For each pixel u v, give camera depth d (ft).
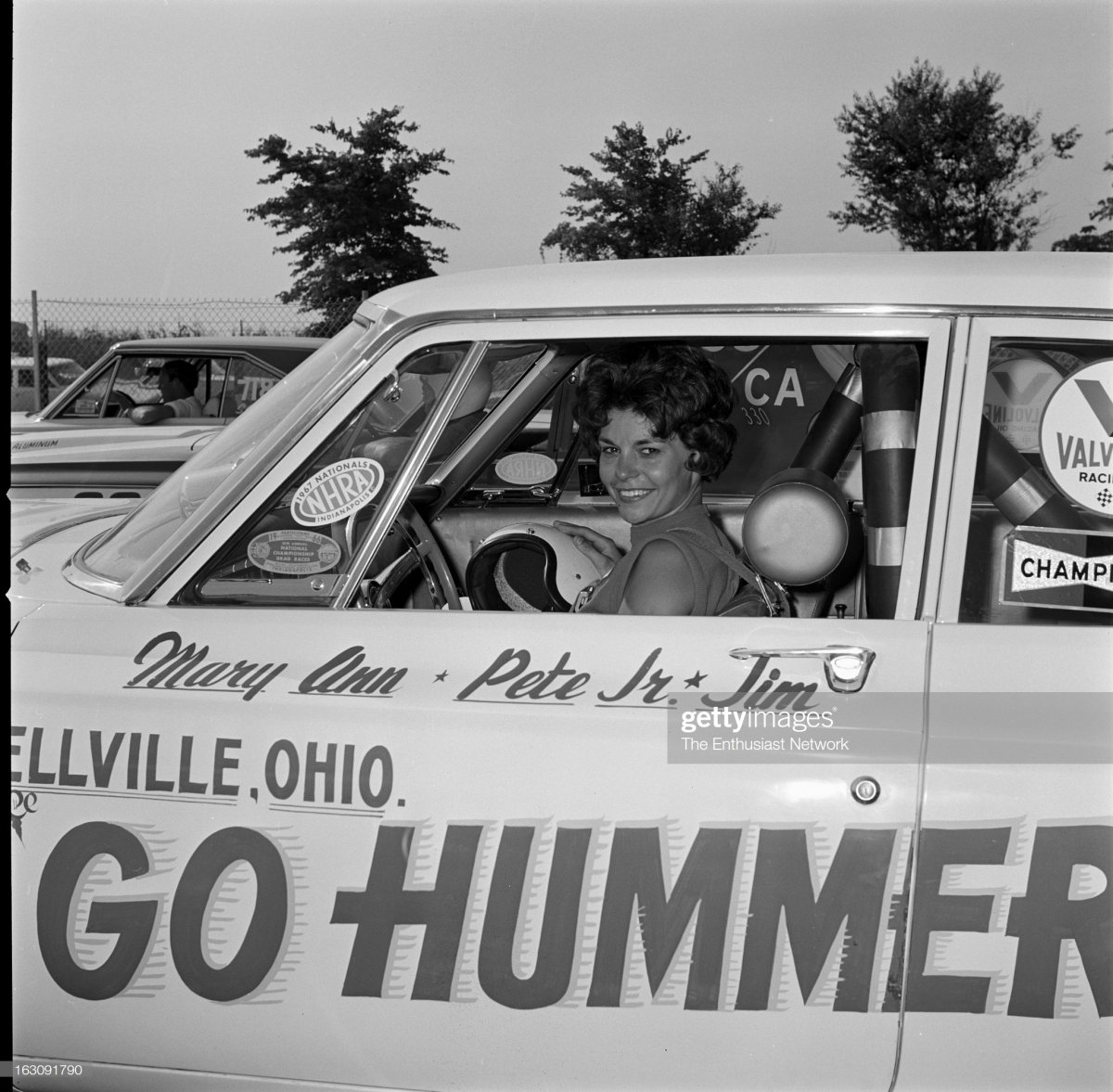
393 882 5.85
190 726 6.04
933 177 72.13
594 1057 5.80
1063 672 5.74
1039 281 6.00
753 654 5.86
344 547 6.37
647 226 71.92
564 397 10.16
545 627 6.05
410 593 7.75
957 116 71.10
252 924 5.96
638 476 6.74
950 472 5.90
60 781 6.13
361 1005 5.90
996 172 71.77
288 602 6.36
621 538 10.12
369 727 5.91
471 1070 5.89
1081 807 5.58
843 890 5.63
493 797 5.80
